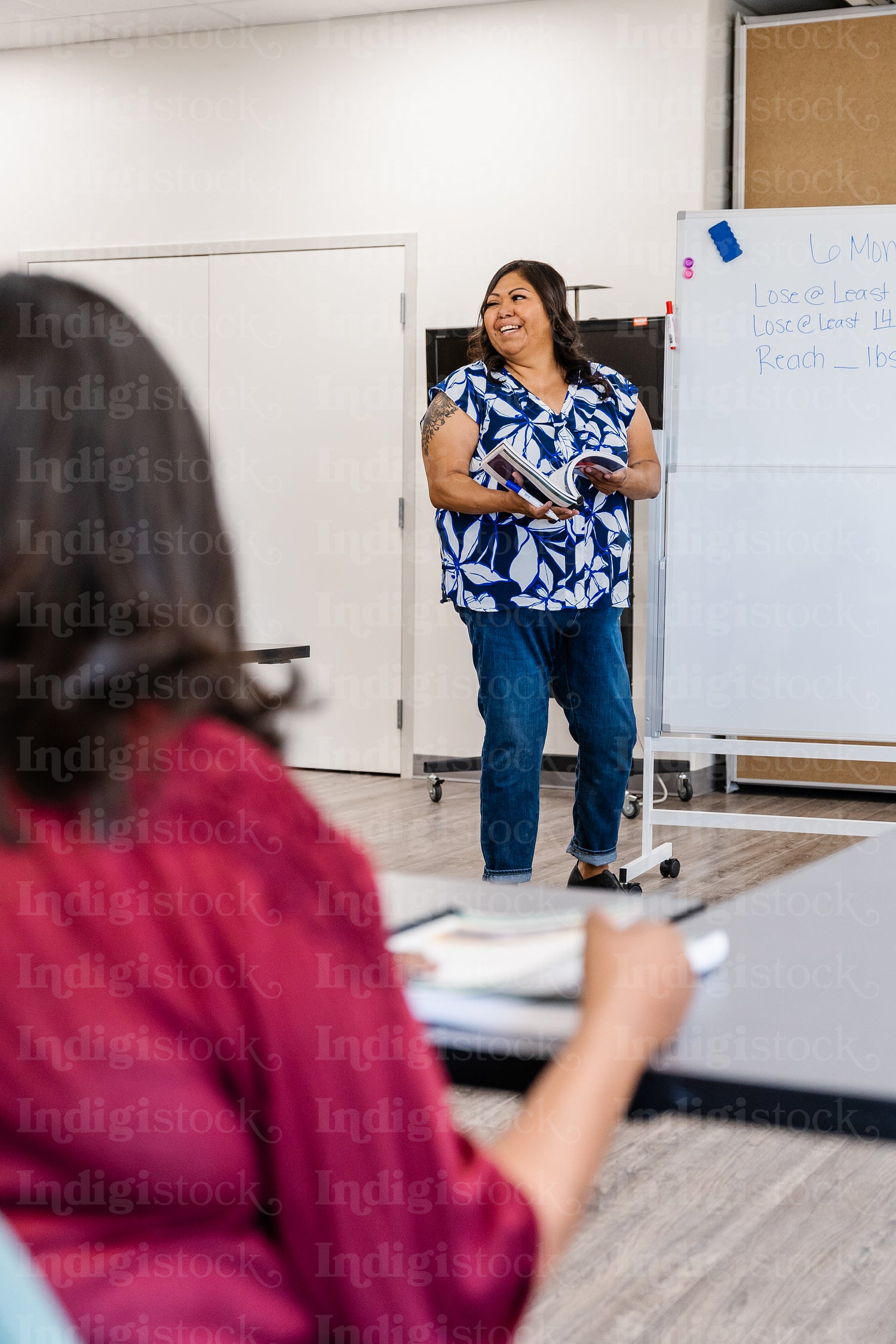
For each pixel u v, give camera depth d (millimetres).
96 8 5562
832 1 5406
